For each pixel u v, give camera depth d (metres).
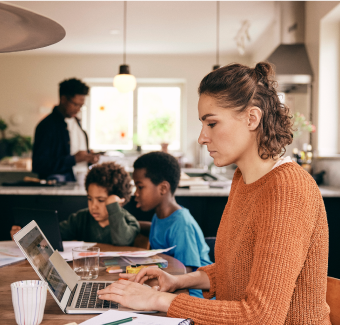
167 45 5.71
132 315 0.73
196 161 6.25
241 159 0.80
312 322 0.73
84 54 6.19
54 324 0.73
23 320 0.71
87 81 6.46
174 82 6.52
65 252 1.28
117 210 1.51
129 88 3.70
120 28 4.95
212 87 0.75
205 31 5.04
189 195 2.68
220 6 4.14
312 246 0.70
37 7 4.22
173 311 0.73
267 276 0.64
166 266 1.16
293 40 3.80
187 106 6.29
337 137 3.45
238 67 0.77
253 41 5.45
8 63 6.21
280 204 0.67
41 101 6.24
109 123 6.49
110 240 1.63
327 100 3.44
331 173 3.19
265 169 0.78
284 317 0.63
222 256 0.89
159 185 1.49
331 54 3.41
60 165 3.18
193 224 1.45
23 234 0.85
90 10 4.32
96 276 1.05
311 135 3.61
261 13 4.35
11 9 0.67
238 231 0.78
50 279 0.83
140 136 6.53
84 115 6.43
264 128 0.76
